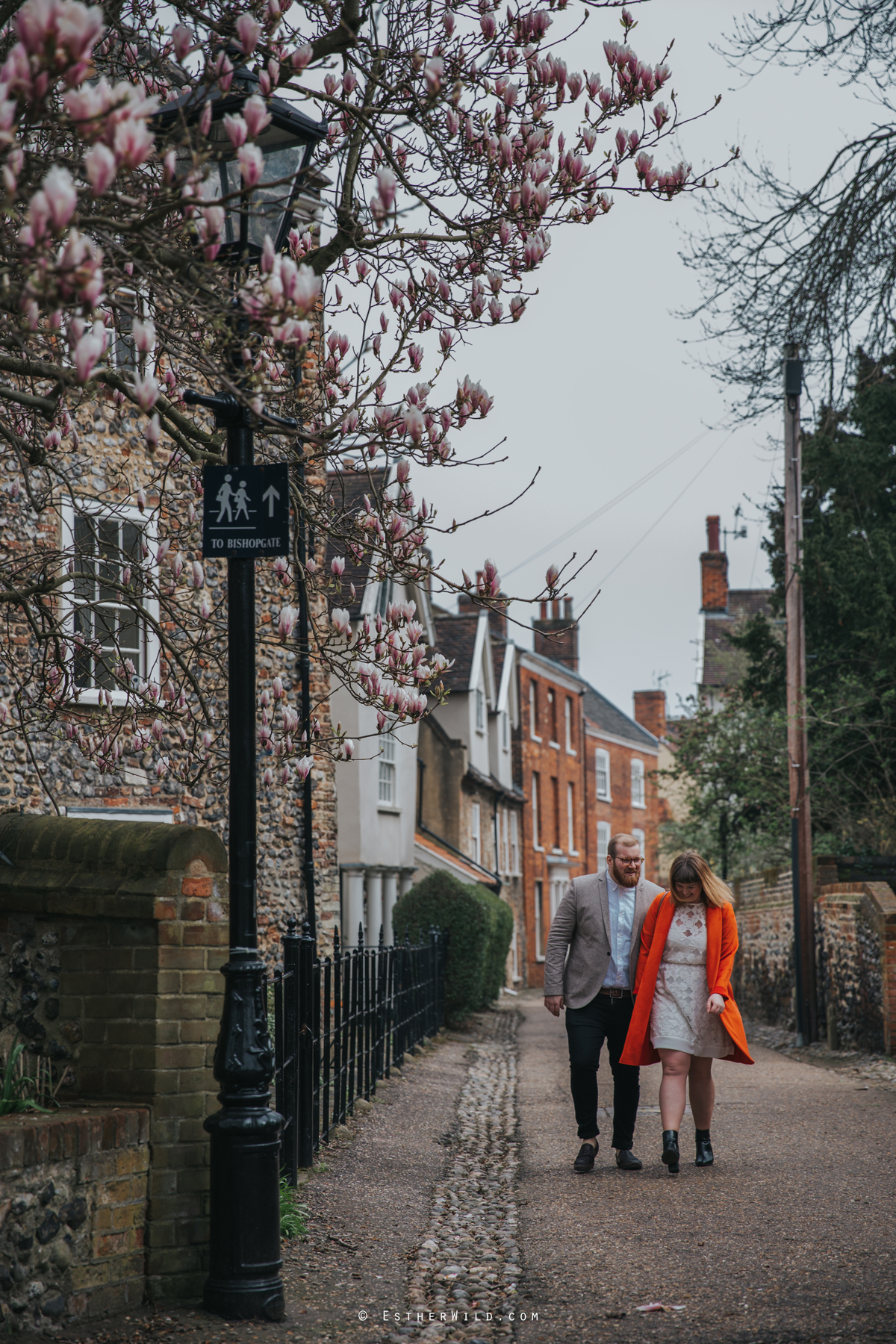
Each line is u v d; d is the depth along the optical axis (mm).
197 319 5637
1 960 5062
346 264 5910
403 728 22266
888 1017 11688
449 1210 6188
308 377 6129
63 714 7035
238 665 4801
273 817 15016
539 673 37219
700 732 22234
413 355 5488
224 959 4879
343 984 8844
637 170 5570
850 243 14938
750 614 40031
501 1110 9719
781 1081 10555
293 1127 6398
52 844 4934
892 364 16453
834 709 16750
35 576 6812
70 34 2857
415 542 5789
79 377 3174
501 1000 26312
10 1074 4613
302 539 6418
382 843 20812
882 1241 5125
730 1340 4062
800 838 14836
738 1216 5656
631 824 44750
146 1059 4699
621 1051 7023
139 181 5340
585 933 7082
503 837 33094
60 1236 4266
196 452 5781
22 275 3514
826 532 17391
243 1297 4438
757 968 18391
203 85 4859
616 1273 4910
